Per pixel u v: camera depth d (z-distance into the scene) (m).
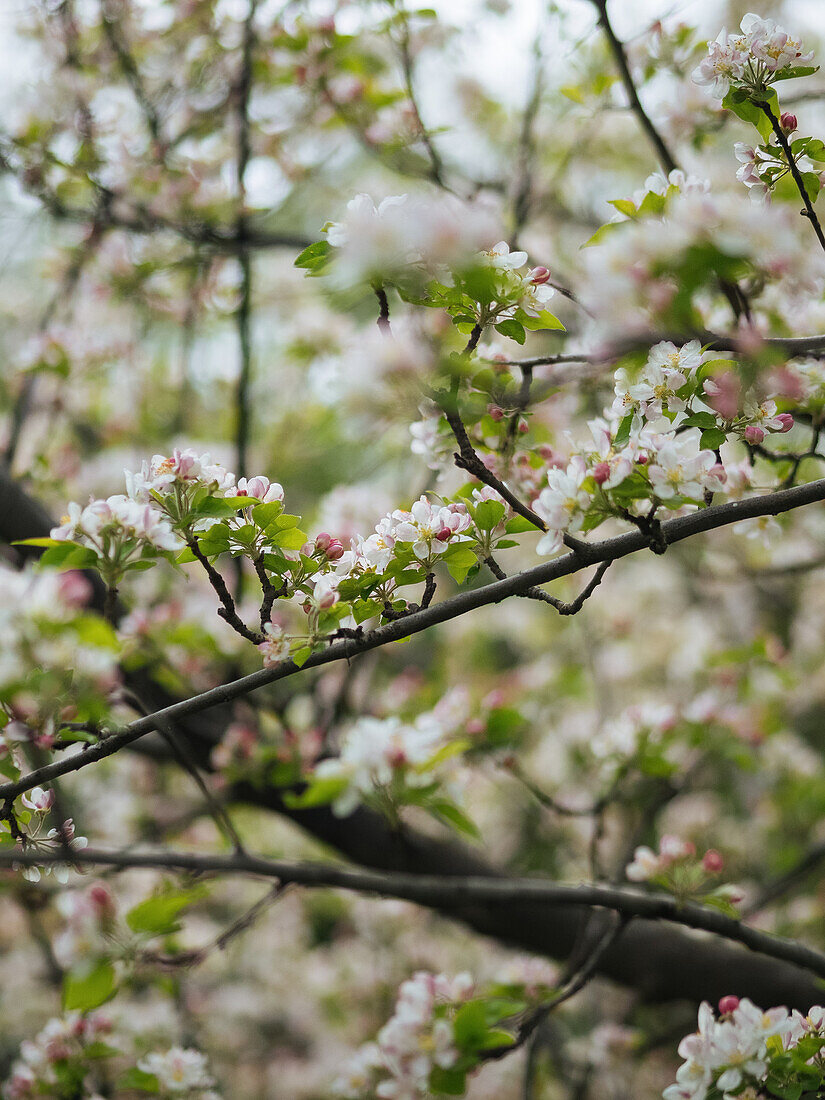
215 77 4.21
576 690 5.45
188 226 3.91
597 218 4.89
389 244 1.36
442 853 3.35
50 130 3.74
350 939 5.55
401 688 4.17
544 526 1.59
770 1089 1.77
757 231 1.26
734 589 6.01
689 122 3.15
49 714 1.49
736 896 2.29
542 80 3.84
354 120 3.75
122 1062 3.21
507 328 1.59
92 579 3.28
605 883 2.87
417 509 1.67
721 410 1.61
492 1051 2.20
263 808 3.48
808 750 5.13
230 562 3.73
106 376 4.86
